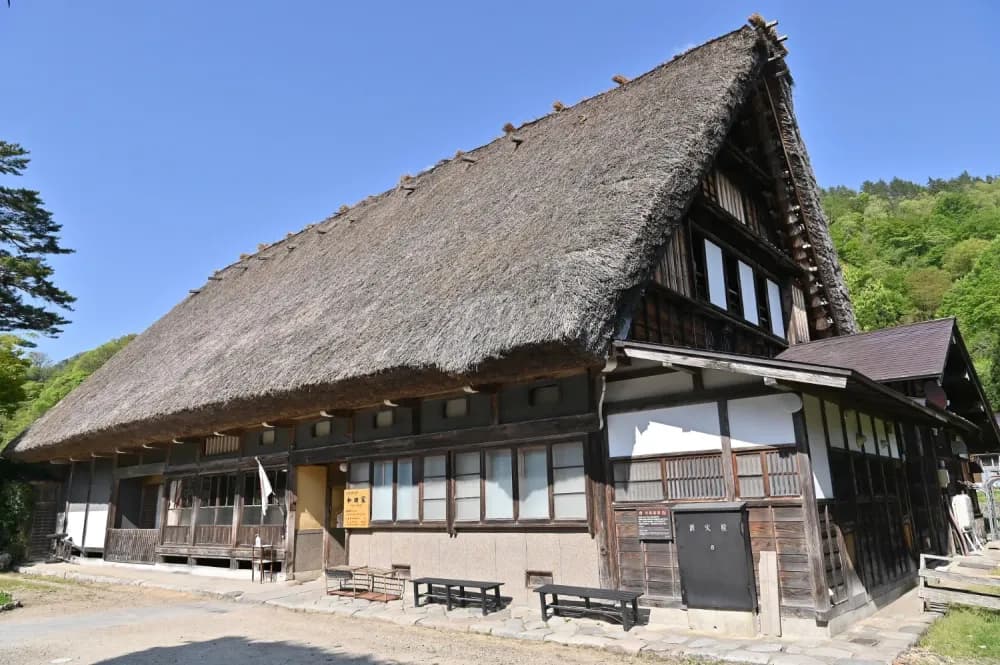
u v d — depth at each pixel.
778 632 6.37
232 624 8.27
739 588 6.52
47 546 18.25
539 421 8.43
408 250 11.72
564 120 13.59
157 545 14.64
